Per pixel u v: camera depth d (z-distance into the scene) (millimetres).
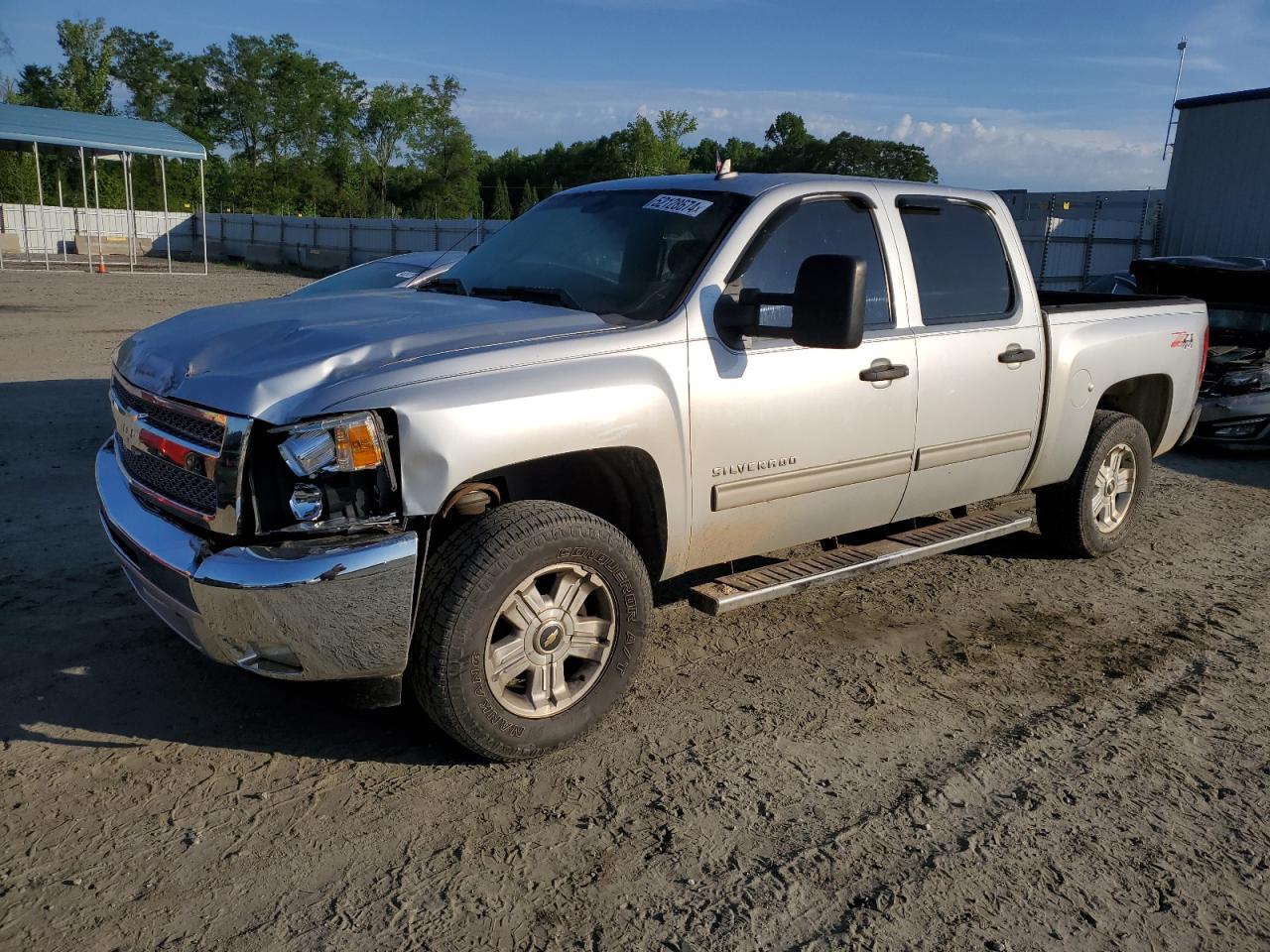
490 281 4312
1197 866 3049
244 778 3320
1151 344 5699
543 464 3586
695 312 3727
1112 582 5598
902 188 4594
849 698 4070
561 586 3416
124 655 4152
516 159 107125
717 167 4418
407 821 3119
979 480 4938
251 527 3018
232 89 85188
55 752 3428
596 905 2768
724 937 2664
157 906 2697
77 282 27531
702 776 3434
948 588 5418
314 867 2885
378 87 88188
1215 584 5625
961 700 4094
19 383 10523
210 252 46656
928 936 2695
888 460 4391
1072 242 22656
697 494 3762
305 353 3164
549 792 3305
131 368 3568
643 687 4094
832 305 3393
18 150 34312
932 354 4477
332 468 2963
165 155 32500
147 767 3367
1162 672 4430
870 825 3189
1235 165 20953
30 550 5340
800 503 4137
